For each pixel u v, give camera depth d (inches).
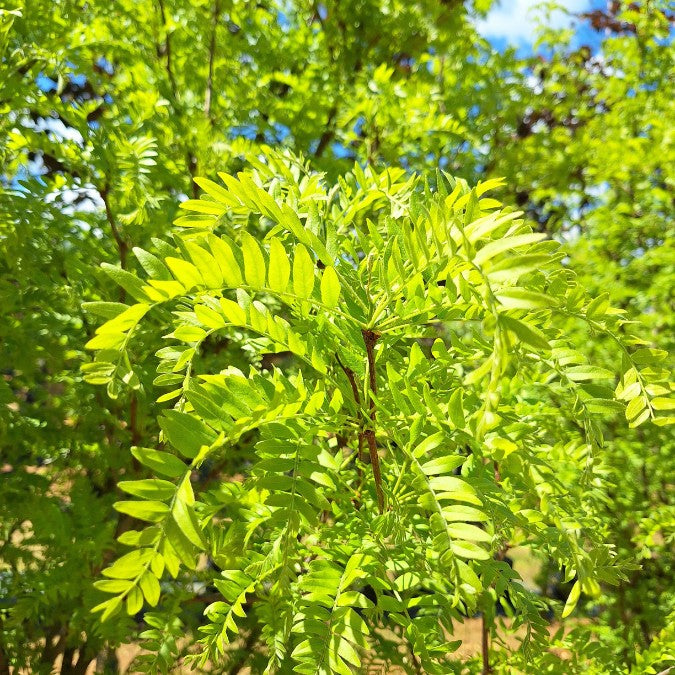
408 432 15.6
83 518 29.3
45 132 28.8
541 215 71.2
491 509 14.5
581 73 80.5
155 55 46.3
